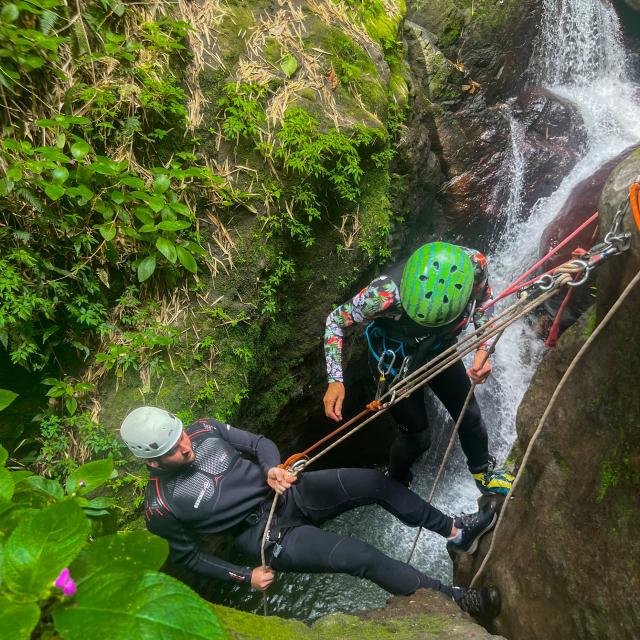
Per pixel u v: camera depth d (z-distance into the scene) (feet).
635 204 5.36
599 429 6.26
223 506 7.75
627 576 5.56
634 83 22.43
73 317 9.12
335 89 11.70
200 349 9.93
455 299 7.55
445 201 17.48
